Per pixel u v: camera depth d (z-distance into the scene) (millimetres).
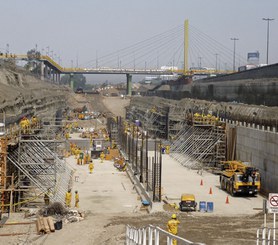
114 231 38281
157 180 57656
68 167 77812
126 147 99625
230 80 123625
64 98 190250
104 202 55312
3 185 47094
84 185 66188
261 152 60812
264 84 92688
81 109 191250
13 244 35844
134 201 56125
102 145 105500
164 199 54000
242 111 88312
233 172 57281
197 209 48812
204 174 73688
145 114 148000
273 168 56406
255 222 41031
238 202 52969
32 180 51000
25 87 125375
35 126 66500
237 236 35156
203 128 83875
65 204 51281
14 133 53688
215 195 57125
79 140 112000
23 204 50688
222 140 77812
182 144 89250
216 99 127688
